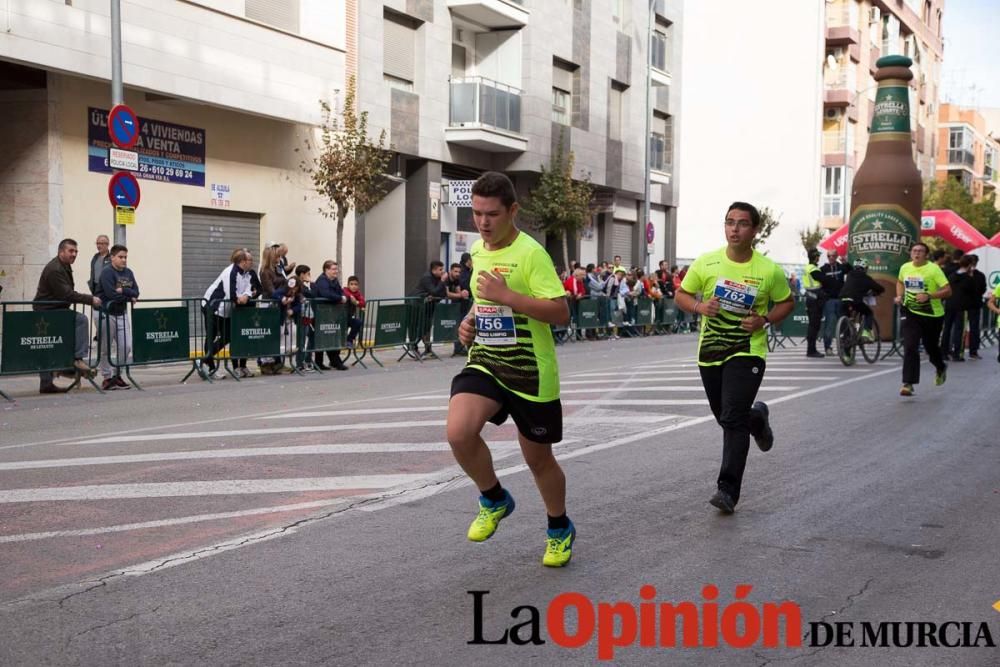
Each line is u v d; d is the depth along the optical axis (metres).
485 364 4.89
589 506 6.54
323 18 21.50
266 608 4.50
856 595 4.85
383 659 3.95
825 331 19.20
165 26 17.33
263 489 6.85
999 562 5.44
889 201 23.50
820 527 6.12
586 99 32.72
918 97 66.62
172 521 5.99
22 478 7.16
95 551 5.36
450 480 7.18
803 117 52.09
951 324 18.64
